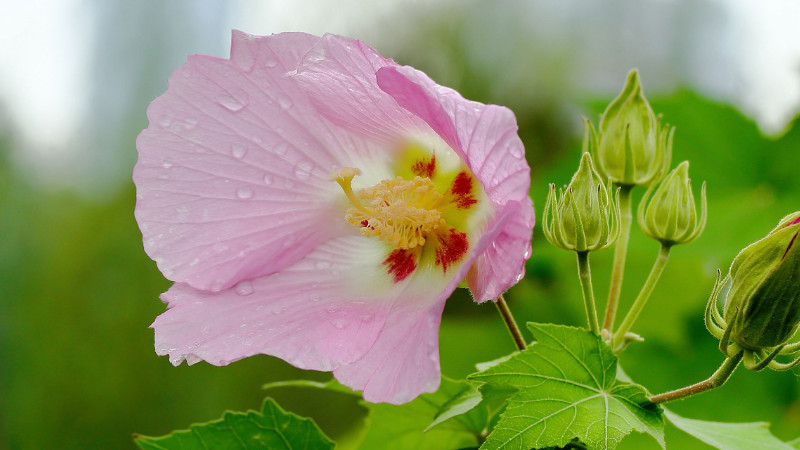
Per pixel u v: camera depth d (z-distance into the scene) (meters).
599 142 0.63
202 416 1.29
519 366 0.58
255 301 0.60
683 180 0.61
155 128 0.60
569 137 0.98
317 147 0.61
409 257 0.61
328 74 0.59
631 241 0.74
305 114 0.60
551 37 1.08
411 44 1.15
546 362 0.58
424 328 0.56
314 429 0.61
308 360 0.58
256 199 0.60
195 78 0.60
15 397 1.35
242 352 0.58
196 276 0.59
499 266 0.57
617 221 0.60
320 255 0.61
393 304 0.60
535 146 1.00
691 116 0.75
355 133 0.61
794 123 0.73
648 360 0.75
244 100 0.60
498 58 1.08
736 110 0.74
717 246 0.74
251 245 0.60
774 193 0.74
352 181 0.62
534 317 0.76
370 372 0.57
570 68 1.06
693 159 0.75
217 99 0.60
